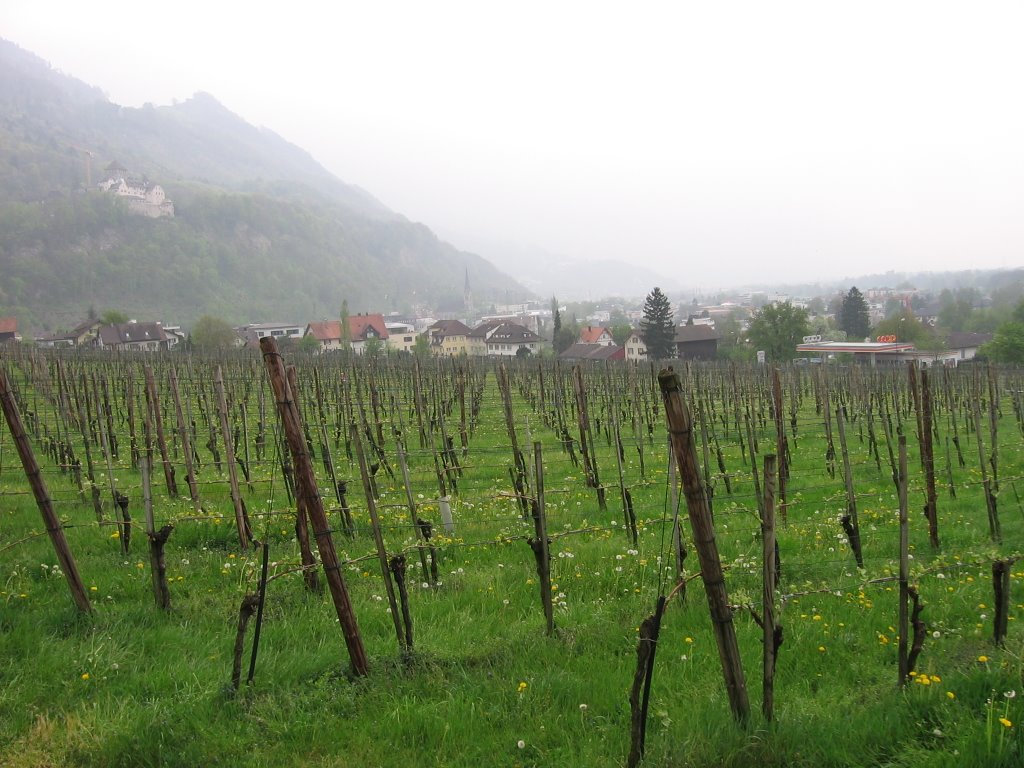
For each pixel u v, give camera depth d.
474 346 152.62
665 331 101.94
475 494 17.36
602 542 12.96
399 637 8.52
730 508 15.70
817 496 17.05
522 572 11.60
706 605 9.91
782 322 96.56
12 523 13.85
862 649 8.69
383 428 28.27
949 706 6.91
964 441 26.66
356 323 142.88
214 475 20.14
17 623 9.42
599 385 42.81
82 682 8.09
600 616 9.67
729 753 6.38
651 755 6.46
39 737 7.12
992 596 10.10
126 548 12.22
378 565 11.85
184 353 63.56
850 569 11.51
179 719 7.43
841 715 7.06
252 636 9.23
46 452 22.56
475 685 7.93
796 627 9.17
